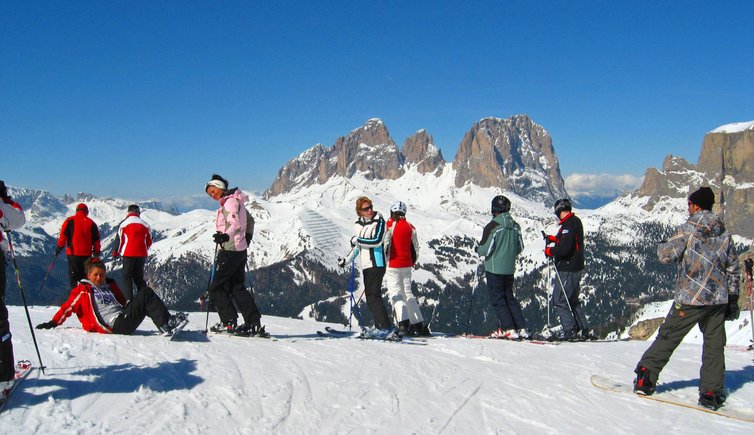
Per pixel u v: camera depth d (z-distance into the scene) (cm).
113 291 999
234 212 1024
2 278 563
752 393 779
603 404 722
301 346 945
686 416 685
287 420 596
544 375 855
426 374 812
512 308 1248
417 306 1256
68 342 796
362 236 1142
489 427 628
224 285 1051
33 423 514
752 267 1009
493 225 1249
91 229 1274
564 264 1267
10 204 604
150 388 629
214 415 585
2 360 543
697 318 712
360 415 629
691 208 741
